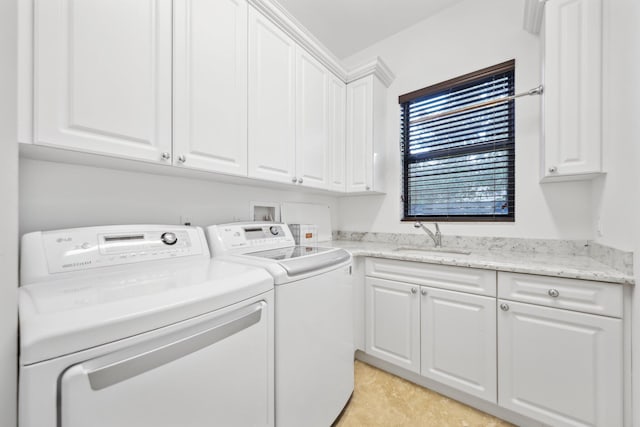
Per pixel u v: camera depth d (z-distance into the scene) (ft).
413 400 4.80
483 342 4.36
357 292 5.91
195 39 3.74
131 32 3.11
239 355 2.62
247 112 4.51
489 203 6.16
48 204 3.35
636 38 3.21
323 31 7.40
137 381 1.85
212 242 4.30
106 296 2.07
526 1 4.73
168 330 2.05
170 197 4.59
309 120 5.92
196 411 2.21
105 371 1.70
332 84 6.72
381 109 7.30
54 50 2.56
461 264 4.49
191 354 2.18
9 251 1.59
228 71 4.19
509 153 5.90
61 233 2.90
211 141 3.95
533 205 5.45
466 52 6.36
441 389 4.98
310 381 3.59
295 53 5.55
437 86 6.79
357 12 6.70
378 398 4.85
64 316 1.68
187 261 3.69
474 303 4.45
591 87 3.97
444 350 4.78
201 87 3.81
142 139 3.21
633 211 3.25
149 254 3.40
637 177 3.16
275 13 4.93
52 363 1.53
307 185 5.87
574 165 4.10
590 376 3.49
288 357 3.24
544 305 3.83
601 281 3.43
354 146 7.14
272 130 4.99
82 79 2.73
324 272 3.90
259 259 3.66
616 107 3.67
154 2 3.34
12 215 1.64
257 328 2.84
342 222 8.66
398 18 6.94
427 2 6.44
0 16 1.63
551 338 3.77
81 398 1.60
